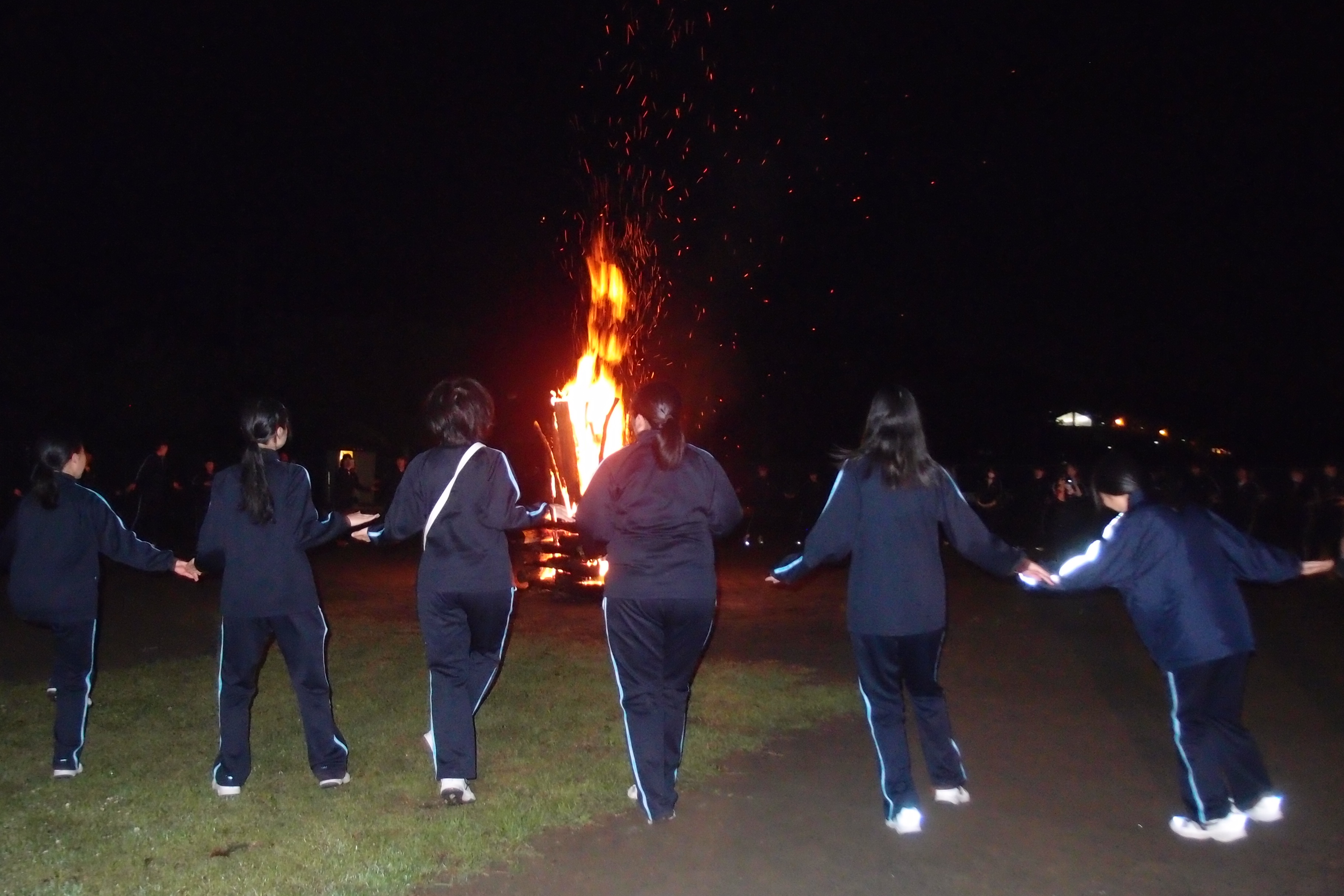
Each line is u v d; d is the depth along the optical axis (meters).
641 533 5.16
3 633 10.37
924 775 5.91
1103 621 11.34
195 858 4.69
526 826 5.04
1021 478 29.64
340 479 19.91
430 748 6.29
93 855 4.73
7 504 23.05
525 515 5.57
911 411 4.98
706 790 5.64
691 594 5.14
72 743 5.80
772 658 9.23
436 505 5.40
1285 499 23.34
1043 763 6.11
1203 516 4.93
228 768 5.47
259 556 5.38
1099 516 16.69
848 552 5.08
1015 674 8.57
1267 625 11.21
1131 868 4.64
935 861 4.72
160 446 19.16
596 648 9.36
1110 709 7.39
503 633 5.66
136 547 5.83
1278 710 7.33
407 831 4.99
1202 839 4.93
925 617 4.92
